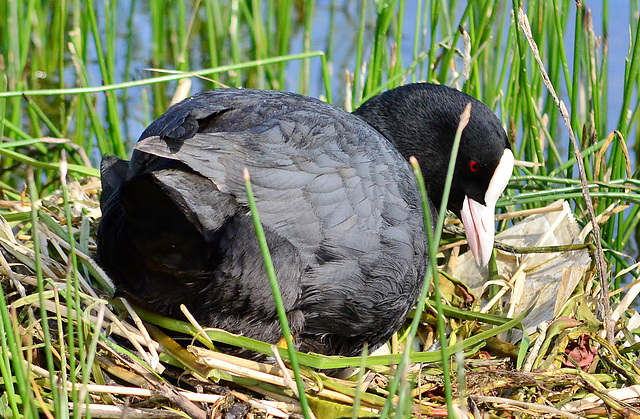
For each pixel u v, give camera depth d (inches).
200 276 230.2
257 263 228.8
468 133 296.5
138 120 482.0
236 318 244.4
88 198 347.6
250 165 227.0
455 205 308.8
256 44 452.4
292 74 533.3
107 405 226.5
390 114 307.3
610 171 376.5
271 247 229.6
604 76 393.4
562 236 340.8
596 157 364.8
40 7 497.4
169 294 243.0
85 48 433.4
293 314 247.0
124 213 221.3
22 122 467.8
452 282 324.2
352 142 249.1
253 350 239.5
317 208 235.0
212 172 218.5
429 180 306.3
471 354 283.0
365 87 400.8
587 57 393.4
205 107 238.8
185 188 217.2
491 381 253.8
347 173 241.1
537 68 395.2
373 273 249.8
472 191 303.4
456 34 383.2
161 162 231.0
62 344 228.2
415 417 232.1
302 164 233.8
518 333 304.2
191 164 215.5
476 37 386.9
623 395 253.0
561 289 304.7
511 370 266.1
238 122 247.1
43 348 248.1
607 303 280.2
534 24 395.9
